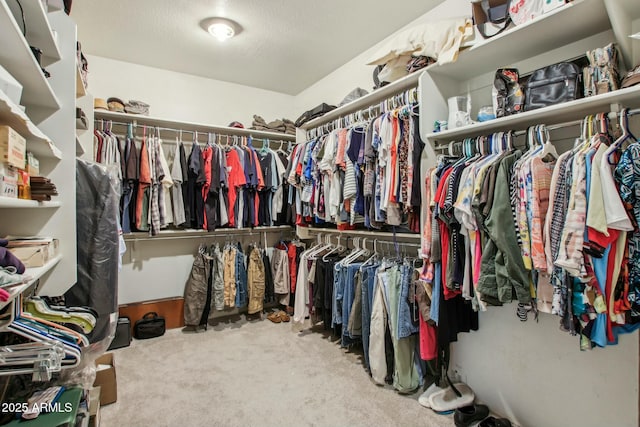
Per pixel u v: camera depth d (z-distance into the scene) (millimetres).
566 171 1271
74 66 1463
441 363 2047
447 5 2260
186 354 2633
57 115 1439
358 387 2125
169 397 2016
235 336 3023
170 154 3408
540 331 1718
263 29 2627
